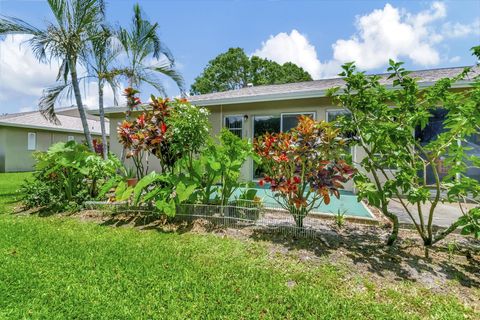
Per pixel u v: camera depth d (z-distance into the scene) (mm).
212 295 2312
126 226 4219
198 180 4398
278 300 2240
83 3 7230
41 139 16688
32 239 3625
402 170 3199
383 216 4520
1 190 7953
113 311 2098
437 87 3082
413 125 3094
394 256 2992
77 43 7473
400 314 2055
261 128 8781
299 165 3586
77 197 5363
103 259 3000
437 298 2262
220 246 3324
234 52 33438
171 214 4047
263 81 32719
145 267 2816
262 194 6398
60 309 2131
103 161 5586
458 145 3012
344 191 7309
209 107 9539
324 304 2178
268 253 3104
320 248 3199
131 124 4949
